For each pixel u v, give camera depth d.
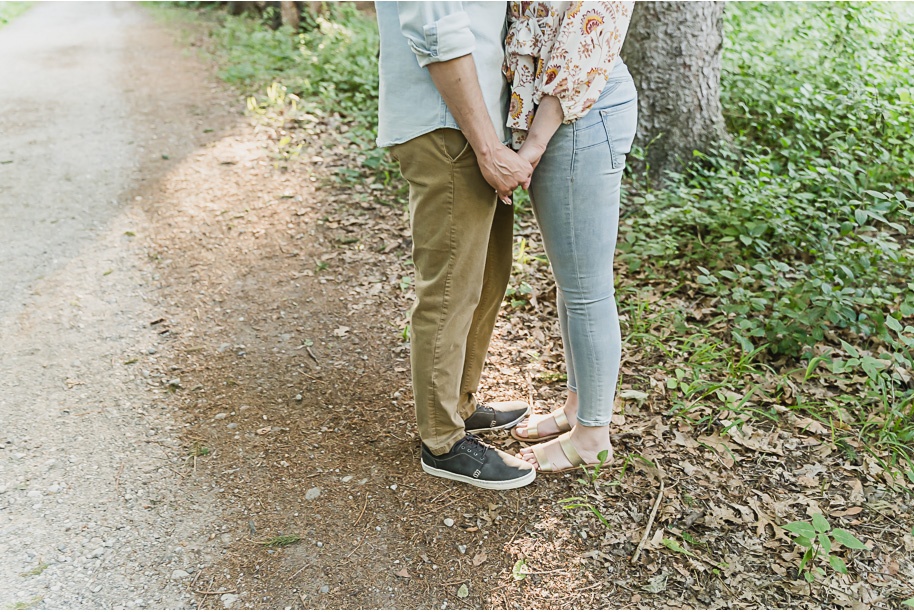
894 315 2.63
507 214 1.89
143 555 1.75
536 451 2.05
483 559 1.76
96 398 2.35
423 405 1.90
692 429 2.21
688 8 3.69
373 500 1.94
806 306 2.61
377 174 4.02
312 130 4.56
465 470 1.97
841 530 1.68
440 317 1.78
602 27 1.50
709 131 3.89
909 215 3.16
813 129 4.02
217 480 2.01
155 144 4.57
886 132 3.82
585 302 1.83
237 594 1.65
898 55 4.61
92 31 9.30
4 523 1.82
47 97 5.79
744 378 2.45
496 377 2.48
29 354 2.57
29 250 3.30
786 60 4.77
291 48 6.64
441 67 1.47
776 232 3.06
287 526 1.85
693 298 2.93
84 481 1.98
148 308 2.89
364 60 5.57
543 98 1.58
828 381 2.44
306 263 3.23
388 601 1.65
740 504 1.93
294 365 2.56
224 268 3.19
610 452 2.07
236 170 4.10
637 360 2.55
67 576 1.68
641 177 3.90
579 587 1.68
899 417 2.20
